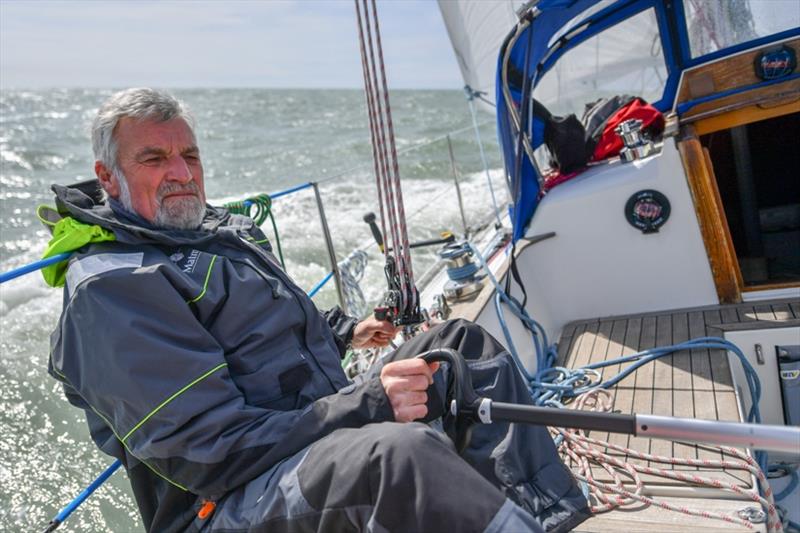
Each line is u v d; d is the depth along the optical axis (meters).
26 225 8.26
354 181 8.84
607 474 1.74
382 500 1.07
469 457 1.42
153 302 1.34
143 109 1.51
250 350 1.50
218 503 1.33
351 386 1.36
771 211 3.28
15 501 3.23
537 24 2.68
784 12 2.67
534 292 2.85
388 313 1.82
